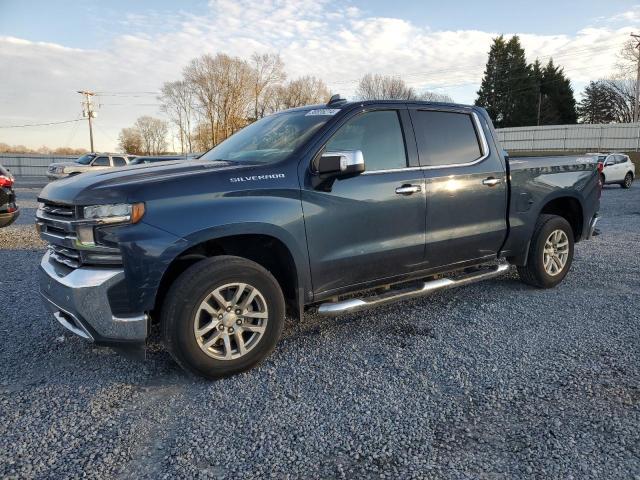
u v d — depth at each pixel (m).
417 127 4.02
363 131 3.72
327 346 3.66
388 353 3.52
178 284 2.93
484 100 67.38
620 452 2.33
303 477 2.20
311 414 2.71
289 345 3.69
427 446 2.41
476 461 2.29
